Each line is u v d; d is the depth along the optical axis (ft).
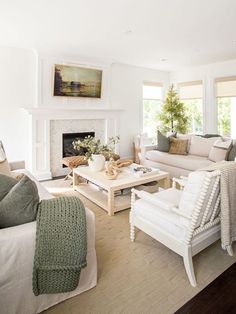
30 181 4.95
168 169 14.84
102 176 10.80
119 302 5.28
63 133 16.17
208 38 12.54
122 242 7.77
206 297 5.44
